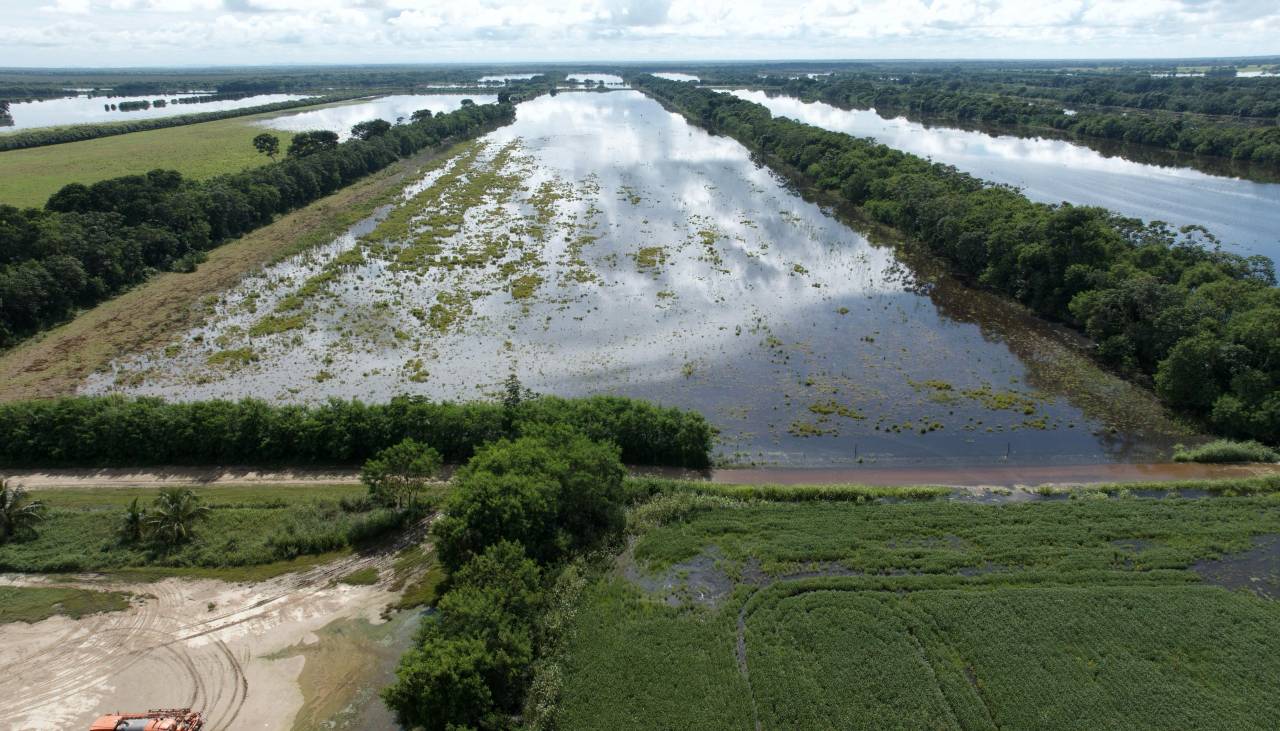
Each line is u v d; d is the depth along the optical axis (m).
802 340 72.00
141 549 42.34
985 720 30.92
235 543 42.75
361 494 47.69
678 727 30.83
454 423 51.53
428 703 29.59
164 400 59.56
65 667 34.50
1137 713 31.25
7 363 67.06
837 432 56.62
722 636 35.53
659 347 70.00
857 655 34.16
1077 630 35.44
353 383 63.16
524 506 39.38
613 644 35.00
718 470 52.00
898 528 43.56
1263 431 53.41
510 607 34.56
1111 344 66.19
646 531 43.66
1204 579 39.00
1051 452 54.09
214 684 33.50
